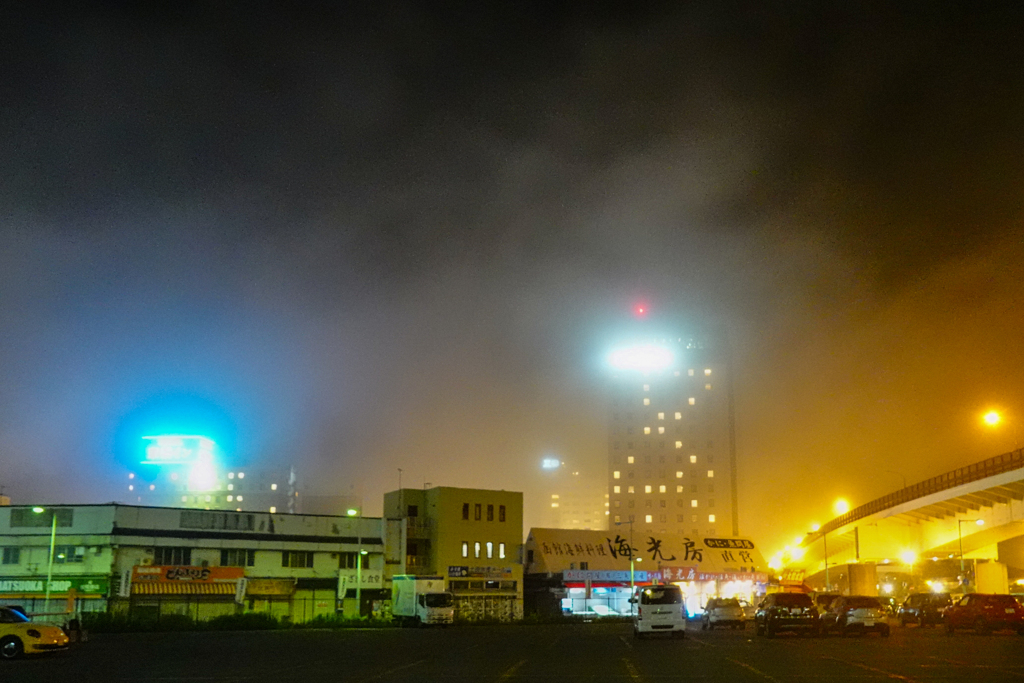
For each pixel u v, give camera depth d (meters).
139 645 41.09
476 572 85.50
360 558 79.00
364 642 43.69
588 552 96.38
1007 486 75.12
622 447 157.50
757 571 106.69
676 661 27.89
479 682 21.38
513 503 89.19
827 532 122.19
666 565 100.12
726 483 153.62
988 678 21.48
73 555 69.25
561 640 44.47
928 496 88.00
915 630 55.41
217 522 74.38
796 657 29.31
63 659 31.14
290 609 75.56
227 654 33.78
